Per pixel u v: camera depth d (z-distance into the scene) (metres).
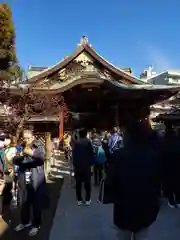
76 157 7.56
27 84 15.11
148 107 19.41
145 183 3.82
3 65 16.05
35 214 5.54
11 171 7.33
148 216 3.87
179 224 5.82
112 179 3.99
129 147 3.92
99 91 18.39
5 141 7.36
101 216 6.61
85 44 22.47
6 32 16.73
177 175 6.86
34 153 5.44
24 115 11.44
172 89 17.03
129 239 4.79
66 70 22.36
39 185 5.56
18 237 5.41
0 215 6.57
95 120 21.41
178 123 13.02
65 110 17.31
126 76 22.69
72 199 8.26
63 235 5.47
